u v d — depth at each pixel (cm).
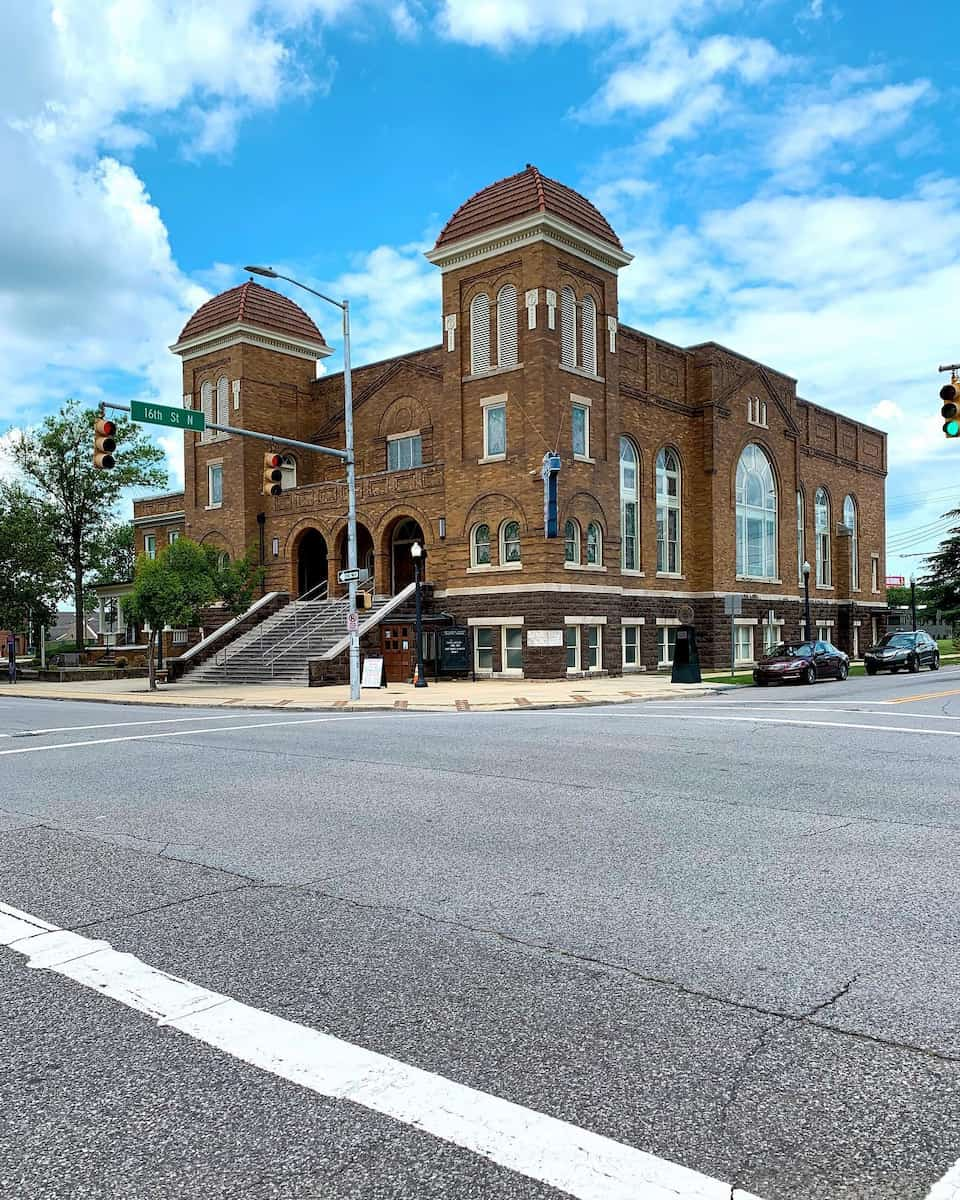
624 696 2312
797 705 1967
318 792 957
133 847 737
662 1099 339
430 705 2128
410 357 3738
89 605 5519
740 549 3950
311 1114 333
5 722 1895
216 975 466
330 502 3662
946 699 2061
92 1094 351
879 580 5147
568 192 3166
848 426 4894
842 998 427
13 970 477
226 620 3831
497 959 482
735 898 581
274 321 4012
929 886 602
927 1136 313
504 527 3077
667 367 3662
